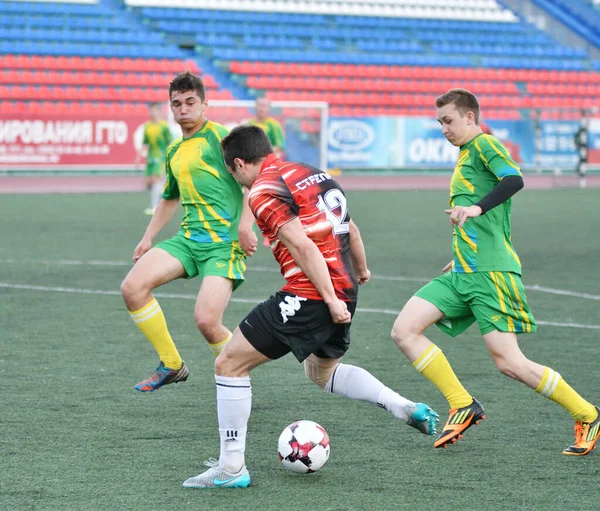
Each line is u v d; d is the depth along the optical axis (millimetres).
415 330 11141
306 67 70938
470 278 11016
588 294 22656
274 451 11008
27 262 27562
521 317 10969
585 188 61625
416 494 9500
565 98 76062
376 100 70375
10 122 54000
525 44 81500
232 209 12875
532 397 13516
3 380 14281
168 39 71250
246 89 68312
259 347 9914
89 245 31578
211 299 12594
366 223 39188
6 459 10555
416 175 65062
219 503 9234
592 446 10828
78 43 66938
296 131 53594
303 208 9922
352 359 15961
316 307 9898
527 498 9375
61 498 9320
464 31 80812
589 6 84938
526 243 33031
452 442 10914
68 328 18406
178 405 13016
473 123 11180
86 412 12570
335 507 9117
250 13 75812
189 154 12875
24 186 55031
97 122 56000
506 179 10500
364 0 80125
